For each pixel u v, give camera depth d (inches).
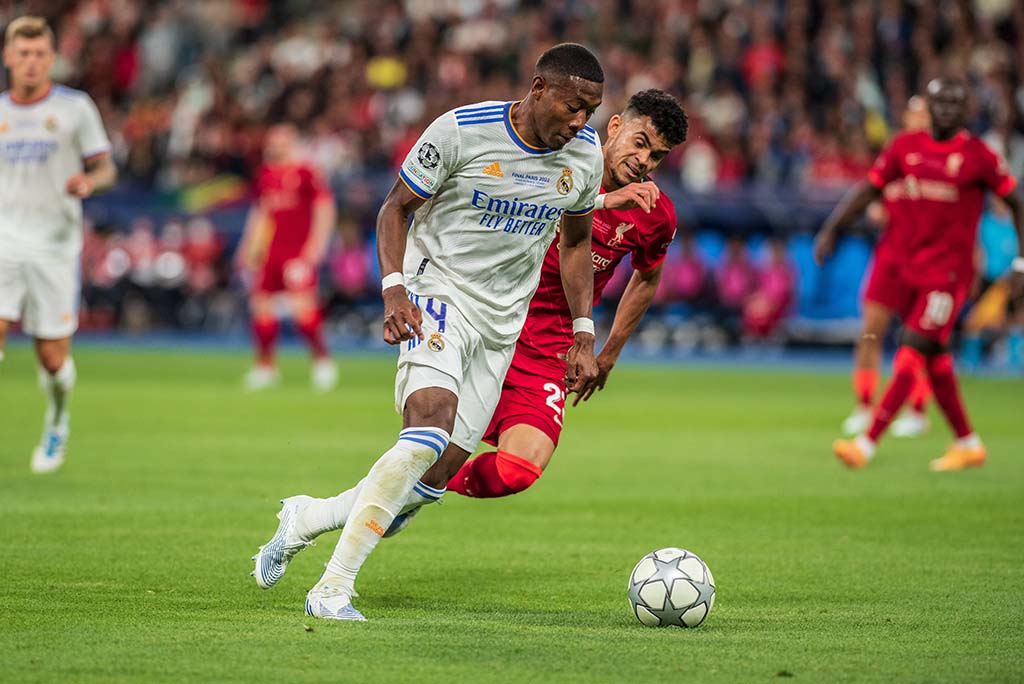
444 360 773.9
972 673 649.6
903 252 1541.6
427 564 961.5
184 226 3550.7
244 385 2519.7
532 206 790.5
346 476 1393.9
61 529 1058.1
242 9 4507.9
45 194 1337.4
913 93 3897.6
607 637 718.5
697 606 748.6
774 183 3582.7
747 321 3408.0
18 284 1330.0
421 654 661.9
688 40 3959.2
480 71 3946.9
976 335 3142.2
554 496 1321.4
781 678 631.2
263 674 615.8
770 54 3882.9
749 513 1223.5
